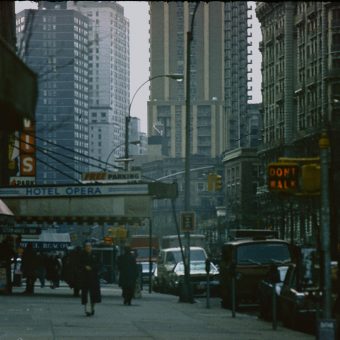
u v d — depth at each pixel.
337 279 21.11
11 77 6.62
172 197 42.12
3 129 7.16
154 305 36.47
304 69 163.12
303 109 163.00
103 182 42.25
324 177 15.45
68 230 127.00
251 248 35.47
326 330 15.12
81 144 78.75
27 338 19.69
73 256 42.06
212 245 131.62
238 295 34.88
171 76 58.38
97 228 128.75
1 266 42.25
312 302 24.20
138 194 40.75
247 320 28.72
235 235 53.25
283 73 172.62
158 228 193.12
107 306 34.72
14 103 6.66
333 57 149.00
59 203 41.47
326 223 15.41
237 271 34.97
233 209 143.50
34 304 33.75
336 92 147.75
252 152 193.38
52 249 60.00
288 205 104.50
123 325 24.70
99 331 22.34
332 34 149.12
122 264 35.88
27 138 47.78
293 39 170.50
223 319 28.86
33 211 41.66
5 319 25.80
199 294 49.50
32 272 43.12
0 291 42.25
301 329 25.12
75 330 22.42
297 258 27.02
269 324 27.05
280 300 26.50
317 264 23.88
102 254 73.81
